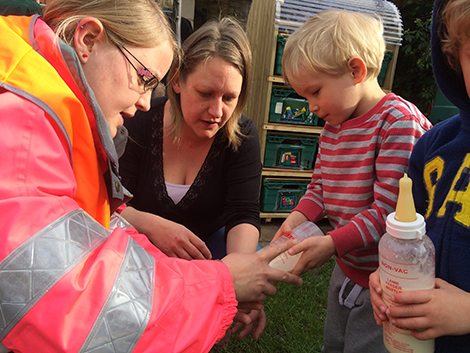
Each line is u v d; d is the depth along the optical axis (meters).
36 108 0.74
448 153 1.06
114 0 0.92
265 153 4.20
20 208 0.66
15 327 0.65
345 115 1.53
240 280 1.12
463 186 0.98
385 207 1.37
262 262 1.20
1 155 0.67
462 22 0.80
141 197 1.87
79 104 0.85
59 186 0.75
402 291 0.88
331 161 1.67
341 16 1.49
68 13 0.94
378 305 0.94
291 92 4.08
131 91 0.96
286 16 3.84
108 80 0.93
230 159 1.83
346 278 1.68
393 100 1.46
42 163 0.72
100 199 1.04
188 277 0.86
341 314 1.73
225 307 0.88
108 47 0.92
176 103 1.67
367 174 1.51
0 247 0.64
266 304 2.57
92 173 0.94
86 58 0.92
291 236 1.51
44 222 0.68
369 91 1.53
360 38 1.42
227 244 1.76
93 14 0.91
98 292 0.69
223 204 1.93
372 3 4.20
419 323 0.85
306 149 4.29
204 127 1.57
